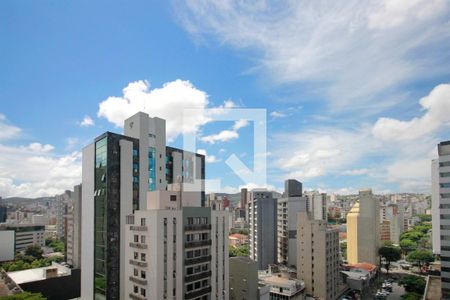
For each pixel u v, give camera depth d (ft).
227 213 228.43
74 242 475.72
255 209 473.67
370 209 539.70
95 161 277.64
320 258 355.77
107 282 249.96
